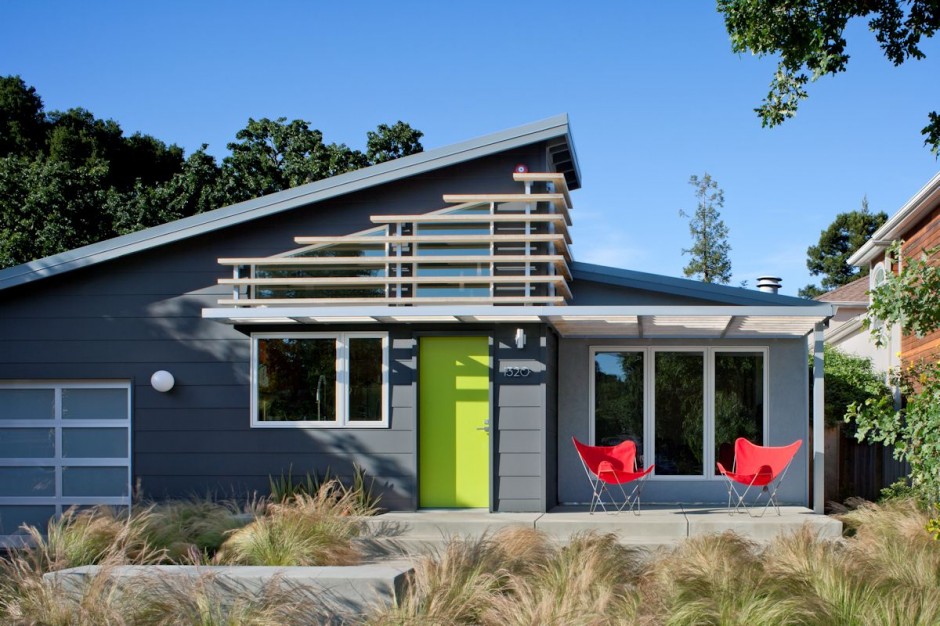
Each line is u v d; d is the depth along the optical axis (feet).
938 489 24.40
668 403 42.19
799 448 41.11
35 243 82.17
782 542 27.96
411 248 39.99
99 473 40.34
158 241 39.88
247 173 94.22
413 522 34.76
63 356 40.47
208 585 23.11
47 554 26.89
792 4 32.55
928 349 46.98
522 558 27.07
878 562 26.58
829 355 57.26
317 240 38.83
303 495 36.19
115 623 21.18
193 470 39.58
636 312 34.99
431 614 22.15
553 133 39.60
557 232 39.86
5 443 40.88
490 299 37.99
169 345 40.27
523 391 38.01
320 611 24.30
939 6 32.22
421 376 39.01
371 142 100.48
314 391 39.47
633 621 20.79
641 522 34.50
